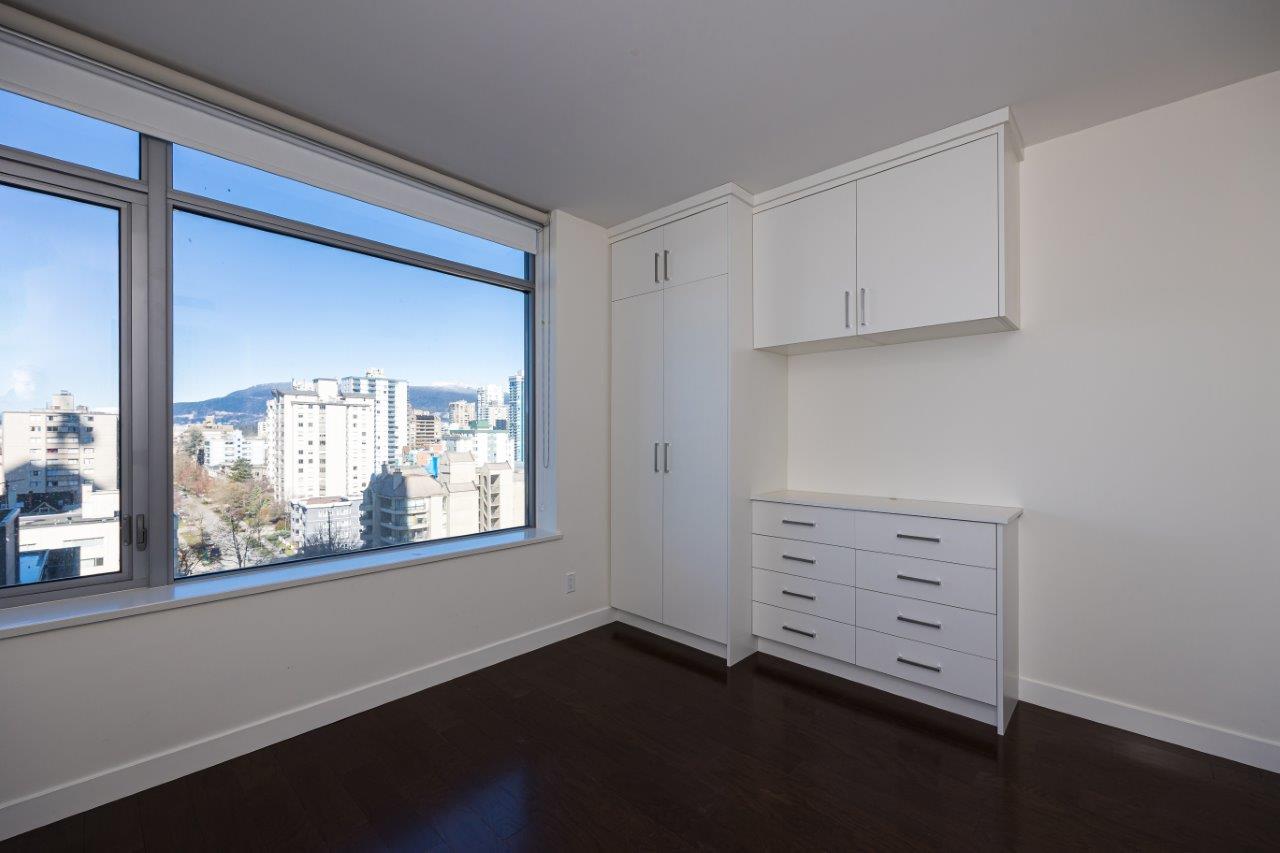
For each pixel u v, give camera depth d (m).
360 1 1.61
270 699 2.13
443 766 2.00
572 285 3.28
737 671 2.78
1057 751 2.06
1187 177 2.10
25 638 1.65
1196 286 2.08
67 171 1.85
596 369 3.41
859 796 1.83
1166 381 2.14
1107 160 2.26
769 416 3.10
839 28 1.73
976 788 1.86
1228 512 2.02
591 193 2.98
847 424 3.00
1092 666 2.28
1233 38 1.77
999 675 2.17
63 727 1.71
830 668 2.74
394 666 2.49
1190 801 1.78
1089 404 2.29
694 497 2.99
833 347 2.95
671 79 2.00
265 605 2.12
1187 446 2.10
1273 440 1.95
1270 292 1.96
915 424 2.76
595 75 1.98
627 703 2.45
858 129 2.34
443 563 2.66
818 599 2.70
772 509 2.88
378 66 1.92
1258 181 1.98
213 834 1.66
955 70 1.95
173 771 1.90
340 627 2.32
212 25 1.71
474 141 2.44
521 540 2.98
